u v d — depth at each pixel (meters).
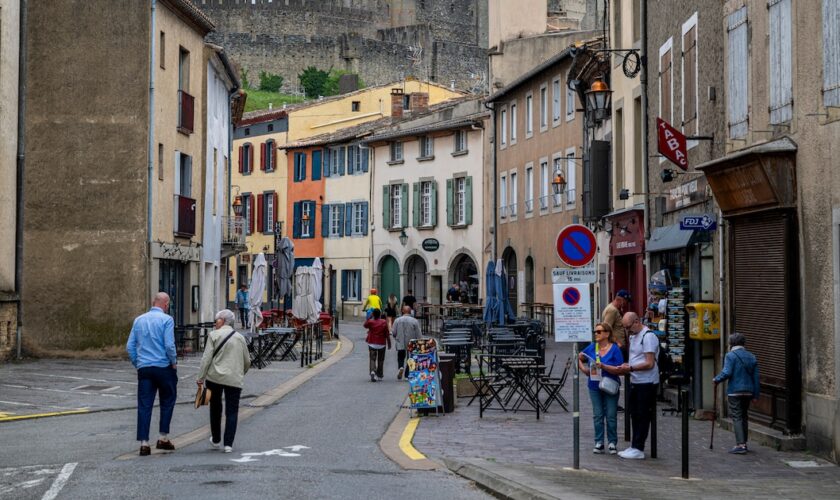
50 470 13.28
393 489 12.07
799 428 15.77
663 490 12.07
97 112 32.28
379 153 63.59
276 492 11.60
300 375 28.64
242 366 15.38
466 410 20.53
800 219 15.66
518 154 50.19
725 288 18.53
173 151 34.91
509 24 53.28
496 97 51.88
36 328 31.88
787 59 15.81
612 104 31.83
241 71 122.56
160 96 33.41
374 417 19.48
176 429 18.20
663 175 22.36
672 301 19.78
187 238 36.66
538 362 20.59
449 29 140.62
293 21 127.12
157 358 15.02
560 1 103.94
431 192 59.12
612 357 15.16
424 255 59.72
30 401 21.69
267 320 43.47
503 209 52.53
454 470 13.70
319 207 68.56
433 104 70.44
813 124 15.14
